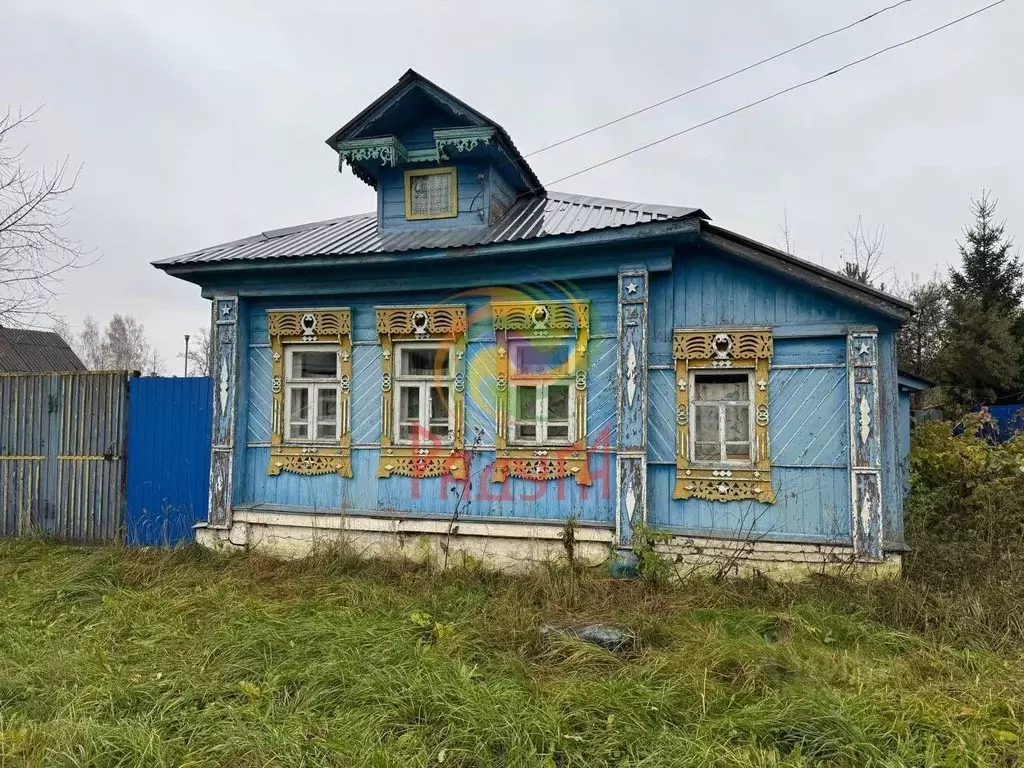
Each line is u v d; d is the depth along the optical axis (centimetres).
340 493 727
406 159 779
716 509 625
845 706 354
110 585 609
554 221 714
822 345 608
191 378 765
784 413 616
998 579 536
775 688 389
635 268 630
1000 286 2550
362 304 734
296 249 736
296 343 750
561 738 332
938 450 855
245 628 485
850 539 587
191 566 680
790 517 608
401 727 350
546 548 643
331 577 637
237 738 330
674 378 642
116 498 779
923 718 350
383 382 720
